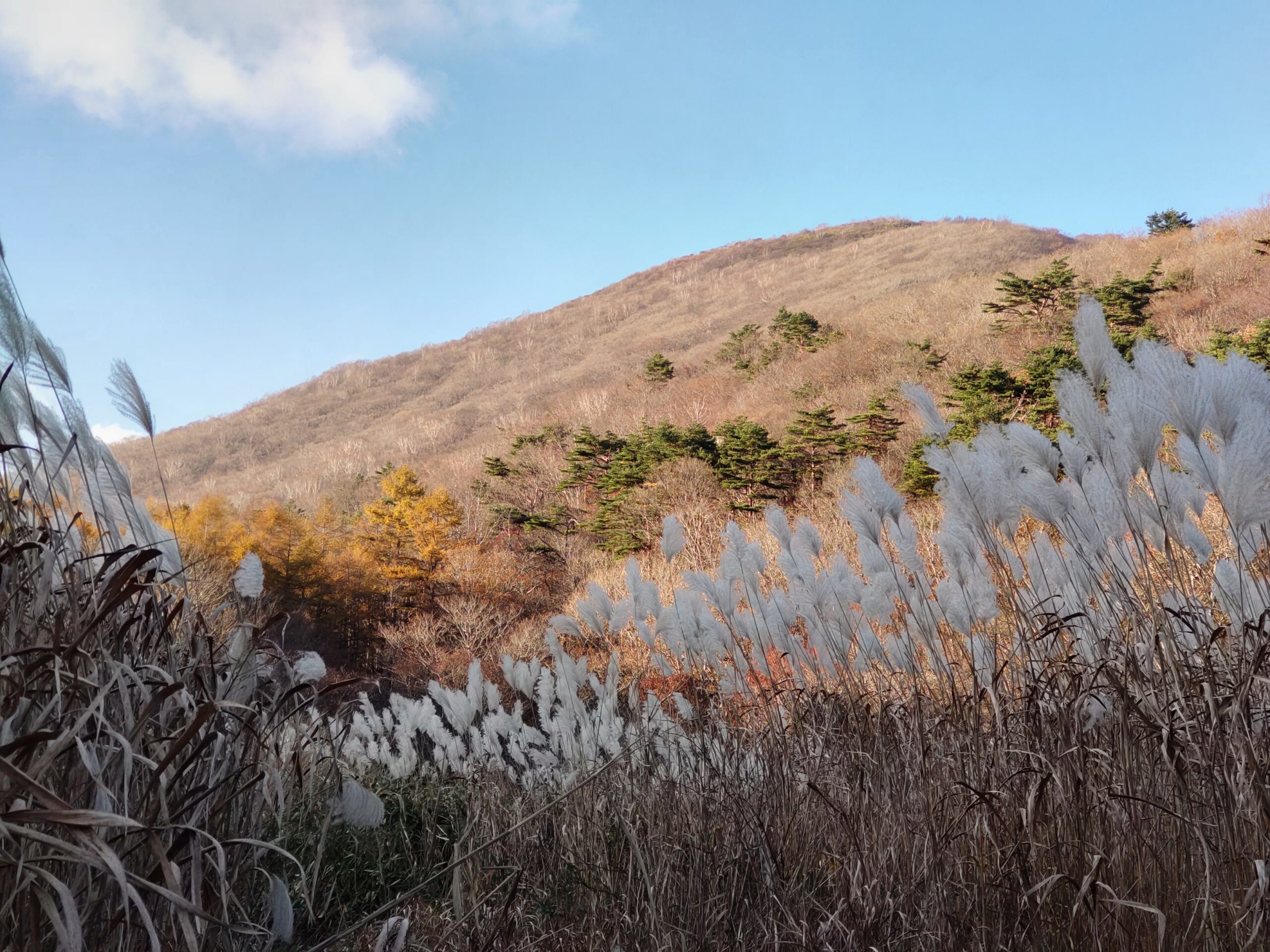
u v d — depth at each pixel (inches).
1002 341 1179.3
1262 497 90.7
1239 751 78.2
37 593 62.5
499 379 3006.9
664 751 148.6
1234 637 91.6
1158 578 113.0
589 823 133.1
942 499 121.7
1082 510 110.4
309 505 1667.1
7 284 76.0
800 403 1273.4
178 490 2420.0
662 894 106.0
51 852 56.9
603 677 242.1
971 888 87.0
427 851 148.4
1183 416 93.7
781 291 2888.8
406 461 2100.1
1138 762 87.4
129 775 56.6
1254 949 70.3
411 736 210.5
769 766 128.3
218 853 59.3
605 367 2554.1
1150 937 76.3
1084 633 110.7
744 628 159.8
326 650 649.6
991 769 95.6
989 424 120.2
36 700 59.0
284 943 83.3
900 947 87.0
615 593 667.4
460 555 821.2
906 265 2513.5
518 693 200.7
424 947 107.0
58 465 82.8
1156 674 93.0
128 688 67.9
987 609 119.8
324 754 113.3
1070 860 83.2
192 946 53.2
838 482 772.0
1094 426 101.9
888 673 145.8
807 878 104.0
